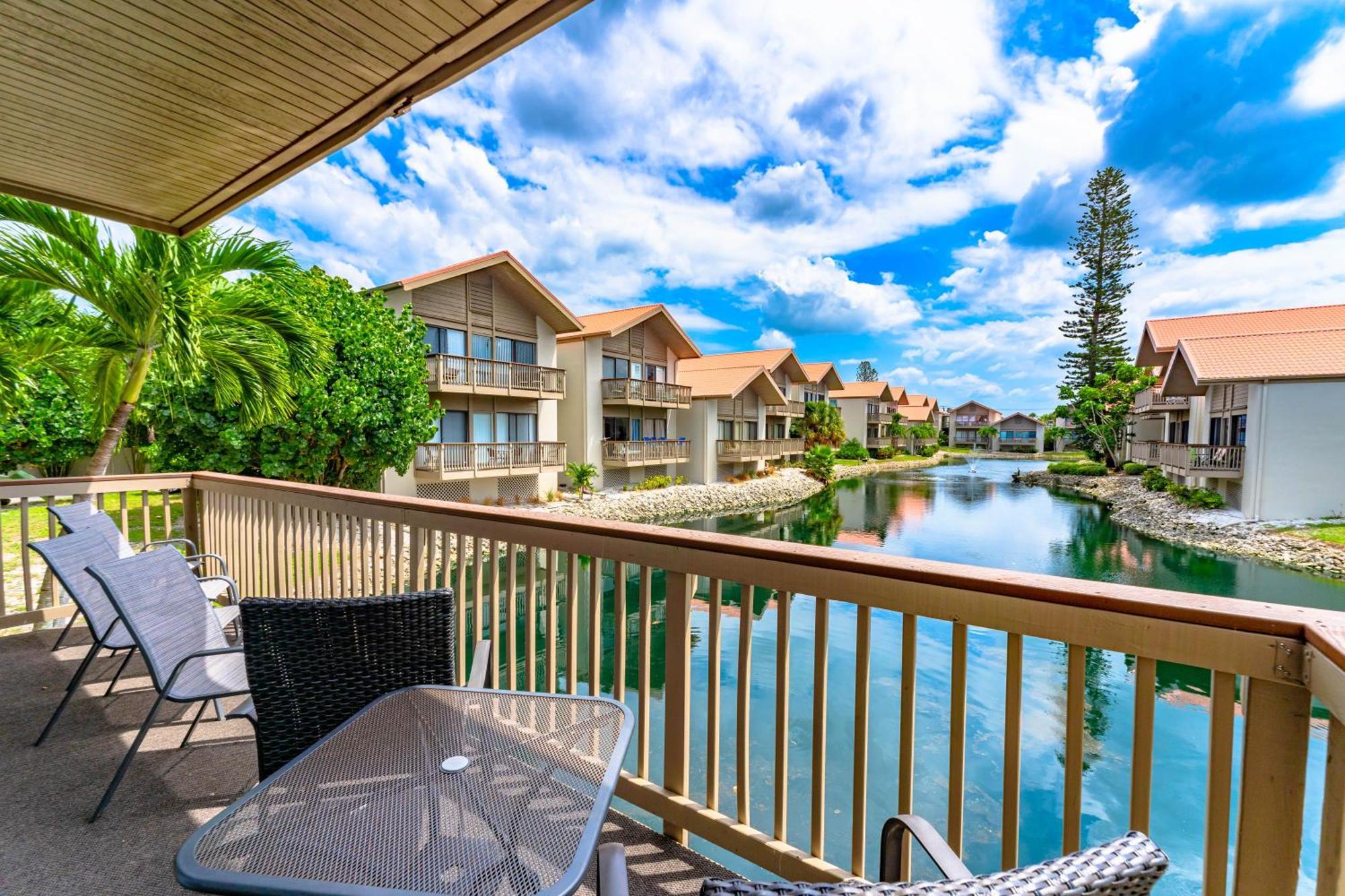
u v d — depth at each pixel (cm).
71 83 218
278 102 232
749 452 2445
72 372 492
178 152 268
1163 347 2066
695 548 166
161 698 182
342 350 1069
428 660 159
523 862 93
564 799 109
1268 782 91
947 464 4650
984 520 1794
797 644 744
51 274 414
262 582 354
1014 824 115
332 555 297
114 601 183
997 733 518
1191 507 1609
